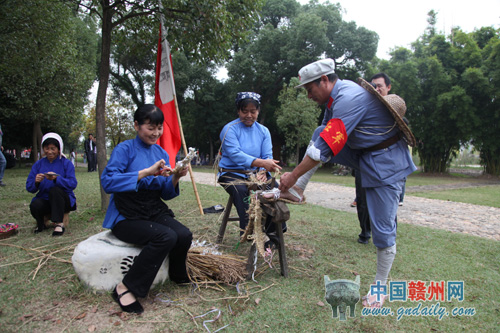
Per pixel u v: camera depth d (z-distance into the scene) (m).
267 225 3.25
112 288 2.54
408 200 8.15
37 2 6.85
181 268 2.65
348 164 2.74
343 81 2.59
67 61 12.76
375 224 2.47
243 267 2.98
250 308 2.38
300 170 2.41
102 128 5.09
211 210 5.44
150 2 5.28
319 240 4.04
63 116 14.91
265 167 3.22
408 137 2.40
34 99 13.98
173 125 5.32
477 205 7.51
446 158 21.36
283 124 19.38
